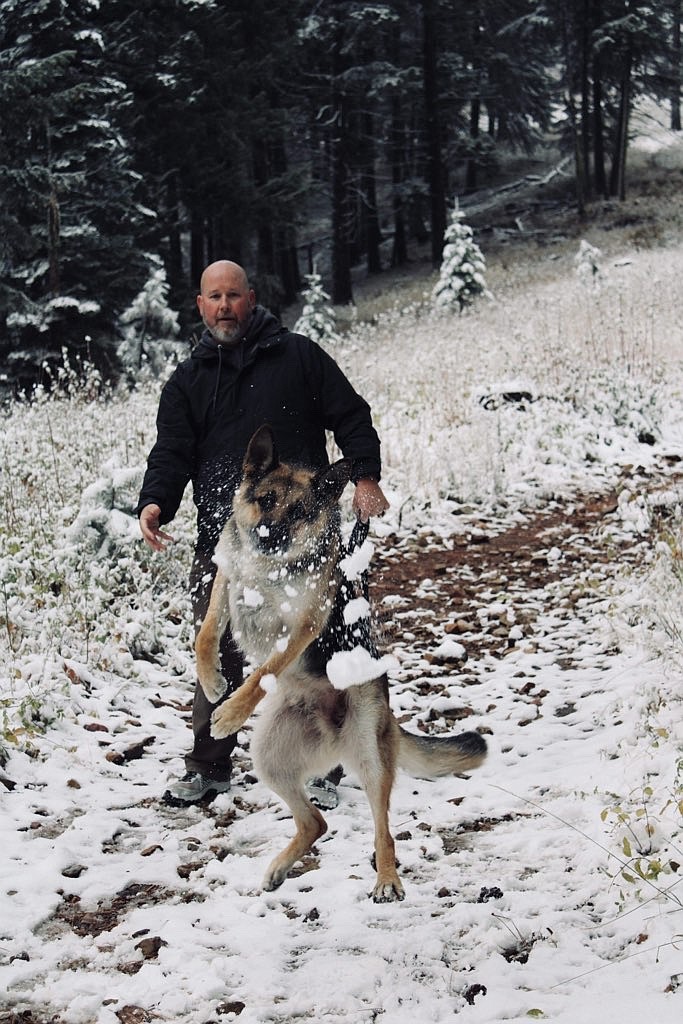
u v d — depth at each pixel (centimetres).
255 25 2714
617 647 618
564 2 3841
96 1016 284
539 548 864
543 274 2895
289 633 356
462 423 1170
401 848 403
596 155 4047
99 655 586
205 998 294
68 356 1714
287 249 3712
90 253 1820
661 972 284
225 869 383
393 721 378
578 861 373
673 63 4006
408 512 938
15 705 490
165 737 525
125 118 2231
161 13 2339
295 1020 282
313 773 375
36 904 348
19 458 784
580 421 1176
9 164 1691
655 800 396
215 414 433
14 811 420
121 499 689
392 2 3572
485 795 452
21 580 600
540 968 301
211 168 2472
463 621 705
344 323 2869
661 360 1416
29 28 1758
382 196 4616
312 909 351
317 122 3466
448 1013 284
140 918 343
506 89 4141
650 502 889
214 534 433
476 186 4547
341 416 434
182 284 2317
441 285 2142
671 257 2645
